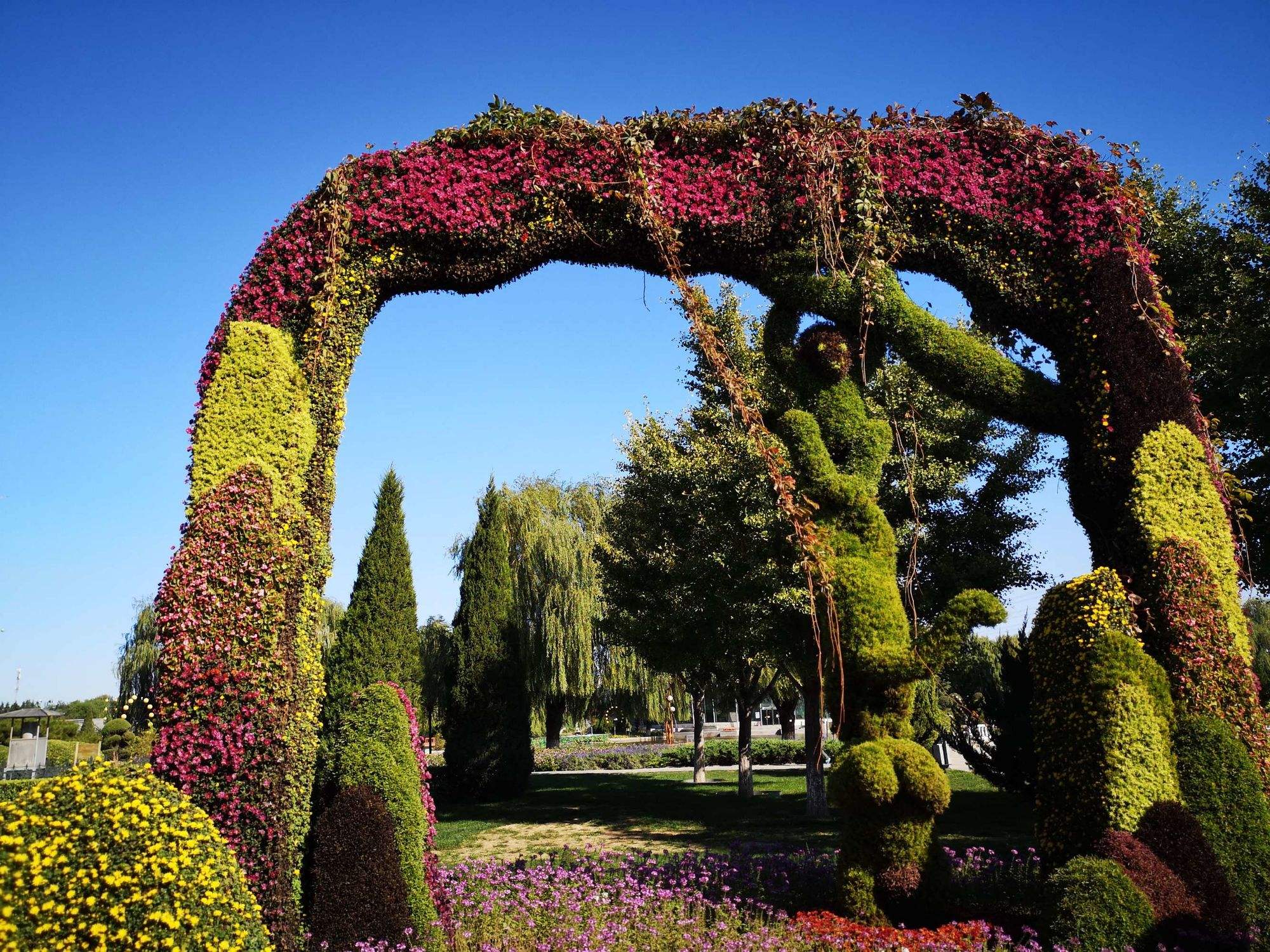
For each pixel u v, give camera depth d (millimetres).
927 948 4883
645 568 14398
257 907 4504
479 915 5672
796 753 27781
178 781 4965
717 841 11219
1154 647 5680
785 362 6551
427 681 23234
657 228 6336
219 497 5461
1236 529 6219
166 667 5125
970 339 6449
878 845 5520
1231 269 11219
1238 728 5418
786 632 12109
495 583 18016
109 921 3641
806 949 4996
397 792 5164
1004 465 12898
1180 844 5055
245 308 6184
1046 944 4875
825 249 6406
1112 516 6152
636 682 22781
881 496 12188
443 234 6316
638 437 14422
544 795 18562
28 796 3998
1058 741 5578
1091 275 6391
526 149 6477
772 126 6555
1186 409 6129
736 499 12312
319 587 5895
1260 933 4887
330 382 6148
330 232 6168
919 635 5918
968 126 6676
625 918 5688
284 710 5234
